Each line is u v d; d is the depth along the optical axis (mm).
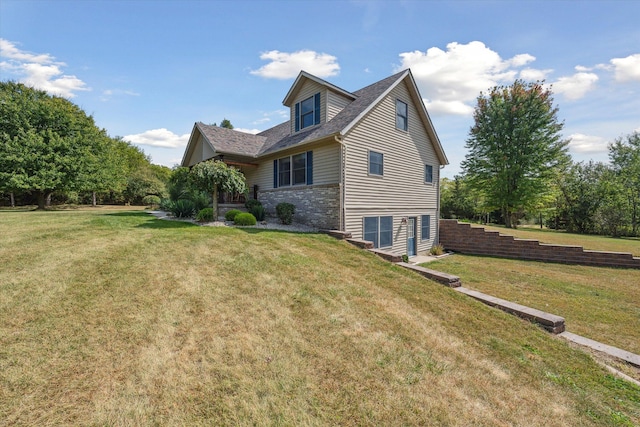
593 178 25312
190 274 5059
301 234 9375
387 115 12016
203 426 2191
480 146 26453
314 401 2525
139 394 2434
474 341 3896
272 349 3195
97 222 10047
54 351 2875
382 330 3865
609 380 3332
